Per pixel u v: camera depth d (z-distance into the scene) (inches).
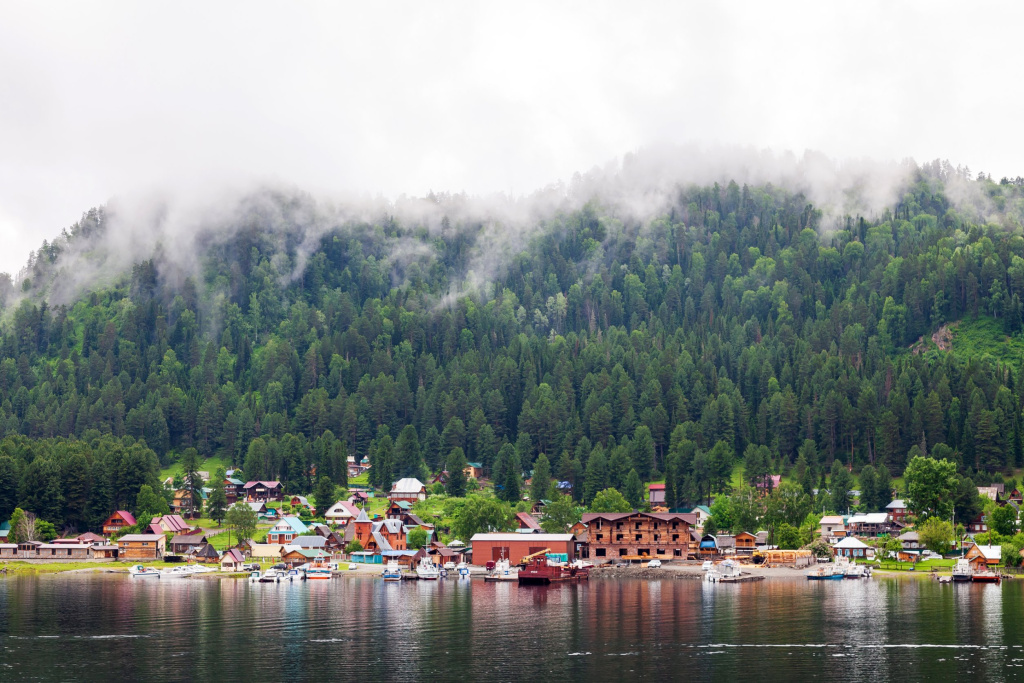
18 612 6338.6
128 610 6437.0
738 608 6363.2
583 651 4766.2
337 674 4266.7
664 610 6289.4
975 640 4980.3
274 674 4274.1
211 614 6215.6
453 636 5241.1
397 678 4188.0
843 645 4862.2
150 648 4891.7
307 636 5260.8
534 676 4222.4
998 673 4207.7
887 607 6348.4
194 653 4749.0
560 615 6077.8
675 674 4247.0
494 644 4977.9
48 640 5147.6
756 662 4471.0
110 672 4320.9
